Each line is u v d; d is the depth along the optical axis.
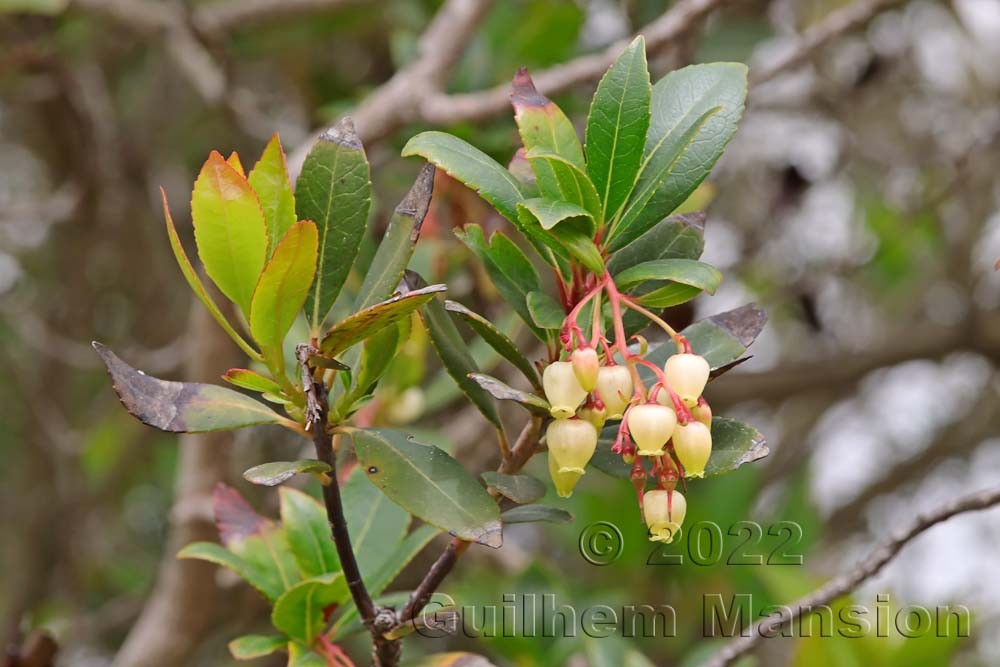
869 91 1.28
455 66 0.94
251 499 1.12
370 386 0.59
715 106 0.58
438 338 0.59
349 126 0.59
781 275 1.32
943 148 1.35
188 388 0.58
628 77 0.58
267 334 0.58
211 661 1.15
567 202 0.58
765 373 1.33
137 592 1.31
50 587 1.31
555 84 0.77
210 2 1.20
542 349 0.91
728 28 1.10
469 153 0.59
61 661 1.15
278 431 1.16
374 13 1.19
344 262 0.59
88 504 1.33
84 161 1.26
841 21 0.86
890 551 0.64
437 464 0.58
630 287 0.60
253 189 0.58
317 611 0.63
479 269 0.80
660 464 0.58
